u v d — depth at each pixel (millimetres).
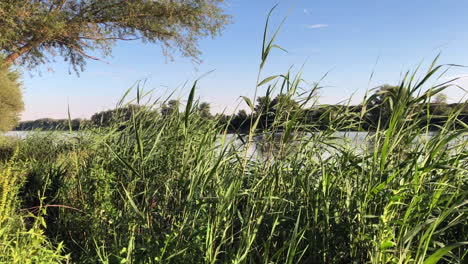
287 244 2350
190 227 2660
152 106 3982
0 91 17094
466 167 2613
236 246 2770
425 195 2197
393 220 2314
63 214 3906
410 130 2572
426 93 2453
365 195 2420
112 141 4273
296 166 3123
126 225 3295
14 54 13141
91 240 3441
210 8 15781
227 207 2604
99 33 14305
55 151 7547
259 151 3109
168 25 15625
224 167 3072
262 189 2895
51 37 13438
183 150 3174
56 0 13125
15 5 11125
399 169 2252
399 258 2246
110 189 3893
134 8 14461
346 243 2641
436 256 1879
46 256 2832
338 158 3057
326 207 2623
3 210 3057
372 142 2893
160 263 2520
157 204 3270
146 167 3650
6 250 2740
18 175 4168
